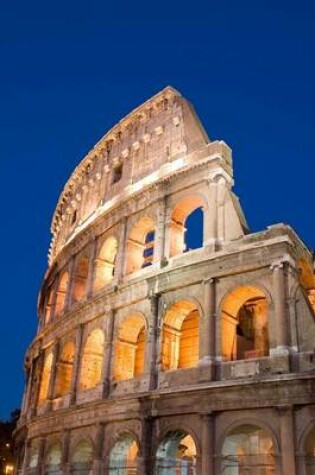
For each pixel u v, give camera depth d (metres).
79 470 47.06
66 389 56.91
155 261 48.22
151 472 39.59
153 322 45.12
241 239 43.28
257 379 36.28
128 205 54.81
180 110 56.56
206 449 37.00
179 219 50.81
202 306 42.47
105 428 45.19
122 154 62.88
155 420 41.19
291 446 33.88
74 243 63.22
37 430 54.84
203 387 38.34
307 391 34.72
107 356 48.28
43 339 64.06
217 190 46.75
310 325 37.31
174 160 53.41
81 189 71.44
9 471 103.31
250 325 49.44
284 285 39.03
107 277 56.88
